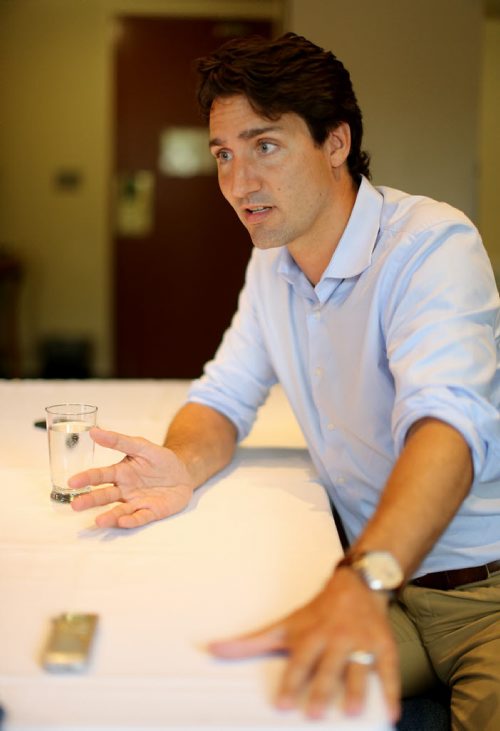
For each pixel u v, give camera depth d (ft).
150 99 20.25
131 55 20.16
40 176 20.88
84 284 21.26
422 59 13.73
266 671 2.68
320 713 2.44
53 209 21.01
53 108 20.57
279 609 3.13
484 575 4.42
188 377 20.98
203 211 20.51
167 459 4.32
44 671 2.68
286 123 4.33
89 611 3.10
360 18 13.62
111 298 21.20
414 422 3.70
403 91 13.79
